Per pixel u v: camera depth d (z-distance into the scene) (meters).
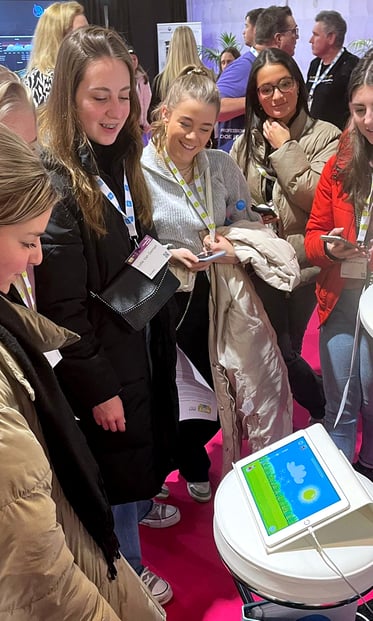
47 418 0.87
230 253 1.84
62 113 1.38
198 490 2.22
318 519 1.12
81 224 1.38
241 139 2.48
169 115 1.77
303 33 4.17
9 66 4.69
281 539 1.12
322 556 1.10
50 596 0.72
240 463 1.32
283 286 1.85
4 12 4.57
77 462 0.93
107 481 1.58
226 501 1.25
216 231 1.88
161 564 1.96
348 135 1.79
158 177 1.82
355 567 1.08
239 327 1.87
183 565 1.95
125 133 1.51
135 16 4.96
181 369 1.88
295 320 2.54
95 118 1.38
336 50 3.63
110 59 1.35
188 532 2.09
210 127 1.76
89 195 1.37
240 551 1.14
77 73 1.35
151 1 4.92
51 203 0.78
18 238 0.76
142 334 1.55
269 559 1.11
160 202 1.82
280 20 3.11
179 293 1.88
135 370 1.54
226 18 4.59
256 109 2.38
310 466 1.23
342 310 1.92
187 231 1.84
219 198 1.90
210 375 2.05
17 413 0.71
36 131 1.39
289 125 2.38
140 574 1.77
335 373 1.97
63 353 1.39
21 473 0.67
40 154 1.37
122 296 1.46
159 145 1.82
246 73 3.15
